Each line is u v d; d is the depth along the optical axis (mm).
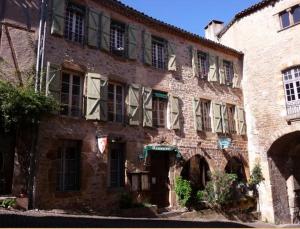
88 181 10805
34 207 9336
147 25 14141
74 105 11250
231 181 14219
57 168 10344
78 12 12039
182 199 13039
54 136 10234
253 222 15055
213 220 12992
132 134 12422
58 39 11055
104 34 12391
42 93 9625
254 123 17016
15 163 9477
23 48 10328
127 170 11930
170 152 13609
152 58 14188
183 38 15484
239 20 18625
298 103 15430
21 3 10656
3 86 8992
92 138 11219
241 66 18141
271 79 16625
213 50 16906
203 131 15039
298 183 17781
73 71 11383
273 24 16922
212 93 16062
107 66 12258
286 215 16250
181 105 14484
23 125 9469
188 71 15250
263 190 16125
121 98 12727
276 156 16797
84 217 9328
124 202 11367
